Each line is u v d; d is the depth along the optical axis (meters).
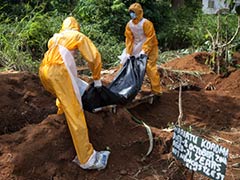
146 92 7.21
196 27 12.70
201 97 7.71
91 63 4.84
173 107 7.18
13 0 11.66
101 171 4.83
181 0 16.69
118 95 5.48
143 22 6.70
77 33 4.80
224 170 3.93
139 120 6.11
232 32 10.52
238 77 8.70
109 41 10.92
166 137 5.37
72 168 4.75
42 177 4.62
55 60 4.74
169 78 8.54
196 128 6.56
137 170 4.93
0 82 5.94
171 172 4.90
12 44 8.40
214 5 14.67
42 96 6.09
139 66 6.12
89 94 5.22
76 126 4.65
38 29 9.26
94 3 12.15
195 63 9.52
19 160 4.60
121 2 12.38
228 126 6.84
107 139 5.16
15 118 5.65
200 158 4.20
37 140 4.80
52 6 12.48
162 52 12.30
